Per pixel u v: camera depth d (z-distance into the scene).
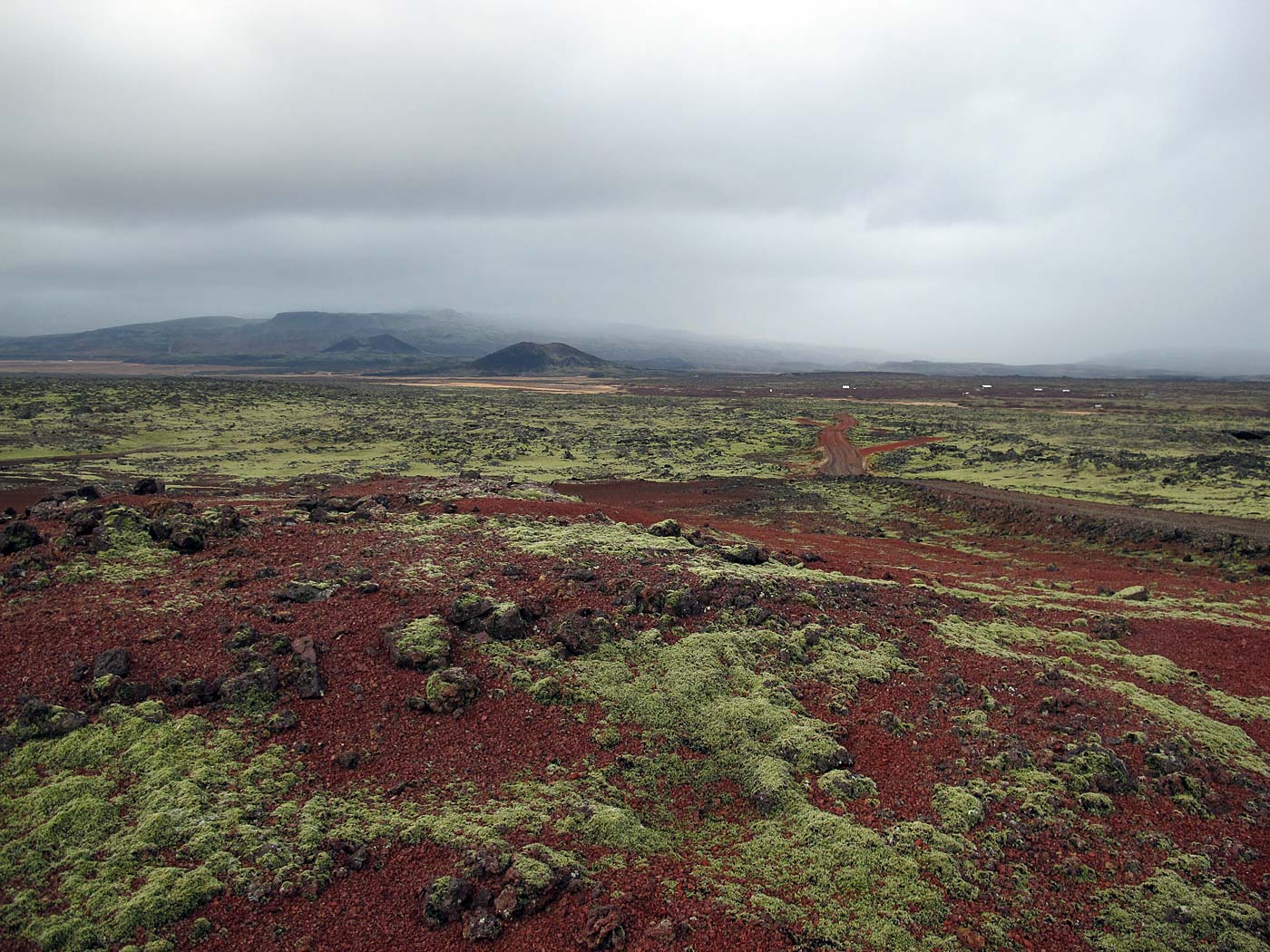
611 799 15.66
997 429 117.81
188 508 28.77
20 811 13.62
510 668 19.41
